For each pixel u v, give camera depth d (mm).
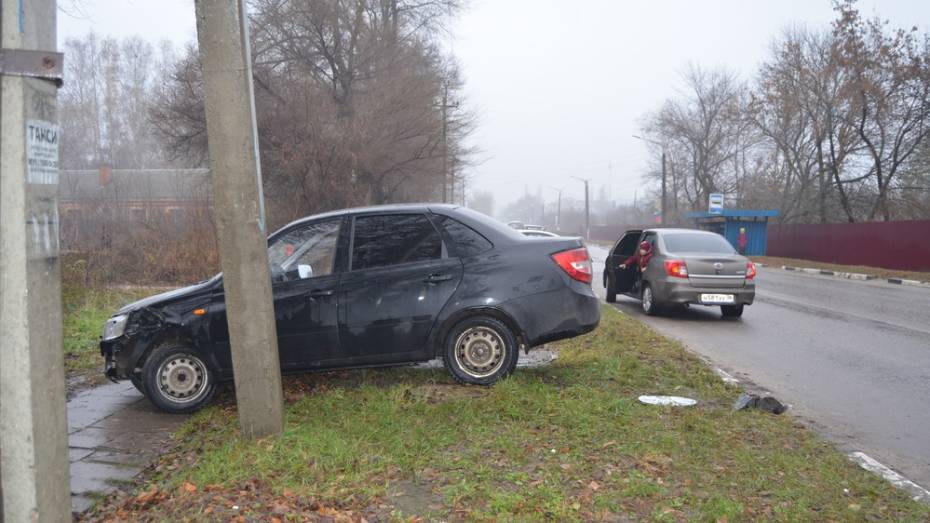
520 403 5535
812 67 35875
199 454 4816
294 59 26969
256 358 4730
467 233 6438
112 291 13617
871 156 34062
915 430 5648
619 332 9570
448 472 4195
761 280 23469
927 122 31531
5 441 2480
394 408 5438
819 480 4203
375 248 6348
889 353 9164
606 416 5348
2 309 2457
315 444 4547
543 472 4191
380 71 27828
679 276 12250
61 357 2637
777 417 5695
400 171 27047
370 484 3994
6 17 2438
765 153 48938
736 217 38469
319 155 21734
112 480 4484
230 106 4559
